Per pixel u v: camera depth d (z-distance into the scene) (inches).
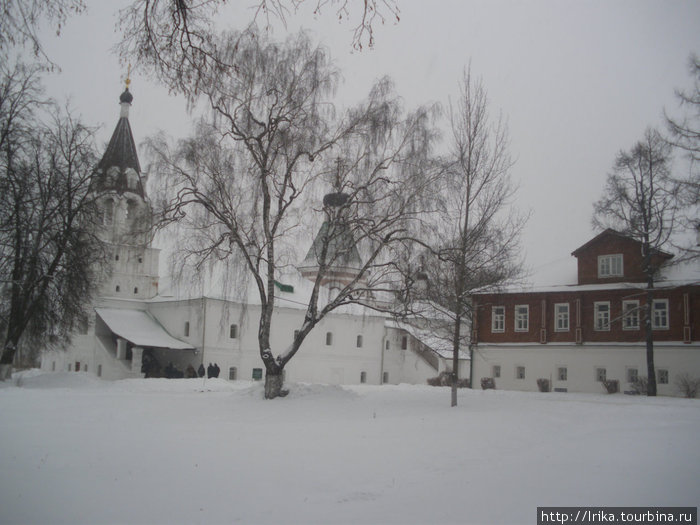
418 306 1071.6
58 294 1492.4
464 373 2886.3
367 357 2962.6
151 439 613.6
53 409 840.9
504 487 434.9
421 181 1045.2
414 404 1045.8
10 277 1470.2
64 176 1482.5
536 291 1923.0
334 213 1059.9
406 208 1039.0
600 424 809.5
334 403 1018.1
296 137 1030.4
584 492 418.3
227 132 1028.5
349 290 1073.5
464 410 962.1
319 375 2783.0
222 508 379.2
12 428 657.0
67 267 1473.9
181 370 2513.5
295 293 2807.6
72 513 362.0
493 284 1082.1
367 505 389.7
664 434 705.6
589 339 1833.2
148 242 1050.1
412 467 505.0
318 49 1051.9
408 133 1061.1
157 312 2728.8
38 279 1453.0
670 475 468.1
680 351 1690.5
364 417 861.2
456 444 623.8
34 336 1571.1
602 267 1852.9
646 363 1738.4
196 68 445.1
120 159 2380.7
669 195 1510.8
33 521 345.1
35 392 1109.1
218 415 847.1
